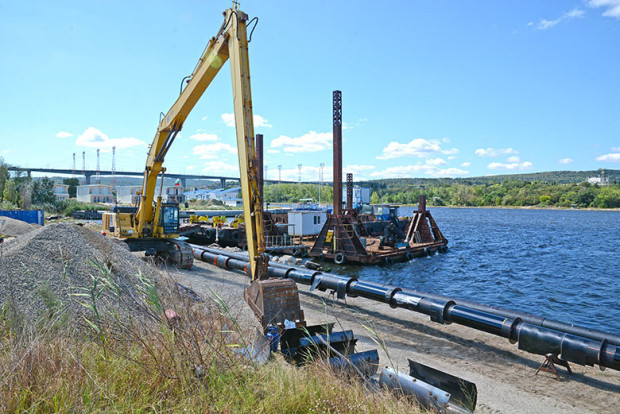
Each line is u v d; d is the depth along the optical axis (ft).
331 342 23.35
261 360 18.33
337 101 98.89
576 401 23.57
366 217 172.24
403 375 17.75
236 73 35.27
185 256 61.46
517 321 30.66
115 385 13.04
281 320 28.48
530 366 28.94
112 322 17.38
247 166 33.53
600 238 176.96
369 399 15.11
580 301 62.39
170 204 65.67
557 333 27.86
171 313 17.54
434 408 16.21
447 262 102.94
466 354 31.22
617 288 72.33
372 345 32.53
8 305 19.53
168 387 13.43
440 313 34.68
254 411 12.74
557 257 114.93
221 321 18.74
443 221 322.14
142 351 15.08
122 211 72.18
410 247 111.04
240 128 34.50
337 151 98.43
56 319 18.66
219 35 40.50
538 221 329.72
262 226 33.14
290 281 30.04
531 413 21.90
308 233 128.77
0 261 25.32
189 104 50.60
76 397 11.86
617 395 24.49
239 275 60.39
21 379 12.17
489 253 123.03
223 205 399.44
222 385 13.93
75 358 13.70
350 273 85.56
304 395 14.23
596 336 28.40
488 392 24.43
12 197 211.00
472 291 69.87
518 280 80.07
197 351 14.83
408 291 40.88
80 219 207.82
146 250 64.80
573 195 632.79
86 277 26.53
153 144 61.98
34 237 29.30
